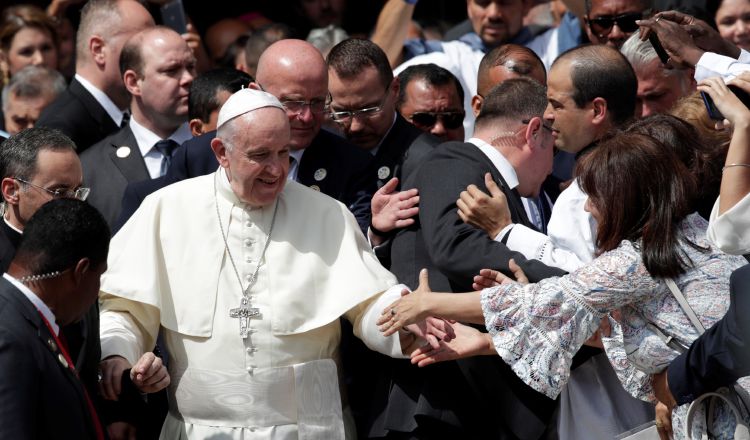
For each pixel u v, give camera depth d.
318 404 18.34
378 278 18.66
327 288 18.53
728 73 18.72
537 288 16.53
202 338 18.22
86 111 26.45
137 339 18.28
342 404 19.19
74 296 15.61
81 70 26.73
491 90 20.17
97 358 17.30
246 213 18.64
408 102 24.25
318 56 20.89
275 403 18.08
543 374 16.31
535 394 18.88
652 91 23.19
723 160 17.28
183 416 18.36
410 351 18.48
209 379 18.12
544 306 16.30
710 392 15.06
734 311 14.18
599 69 20.44
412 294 17.66
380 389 19.53
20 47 30.86
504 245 18.33
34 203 17.83
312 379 18.34
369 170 21.45
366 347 19.98
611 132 17.33
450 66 28.45
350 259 18.64
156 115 24.50
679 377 15.02
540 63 24.02
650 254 15.54
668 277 15.53
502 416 18.94
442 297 17.36
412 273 19.56
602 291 15.90
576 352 17.14
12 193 17.89
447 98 24.14
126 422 18.75
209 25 35.25
